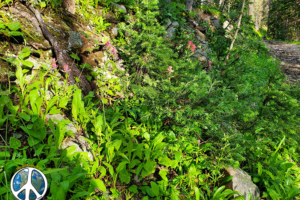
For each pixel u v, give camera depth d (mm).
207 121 2371
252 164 2830
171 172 2402
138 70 3508
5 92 1714
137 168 2107
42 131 1835
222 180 2383
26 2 2879
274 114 2986
